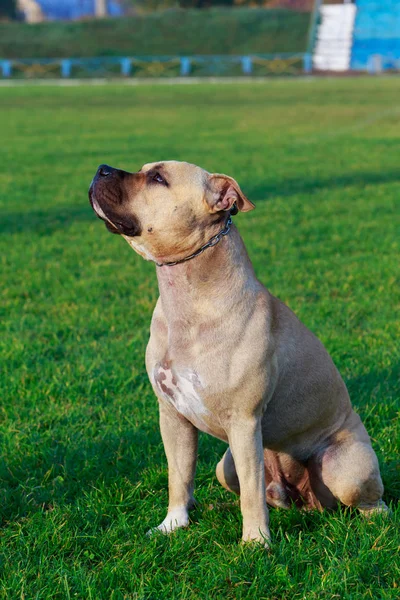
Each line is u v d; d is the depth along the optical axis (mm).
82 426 4812
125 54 56750
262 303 3605
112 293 7559
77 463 4371
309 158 16156
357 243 9484
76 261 8797
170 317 3547
